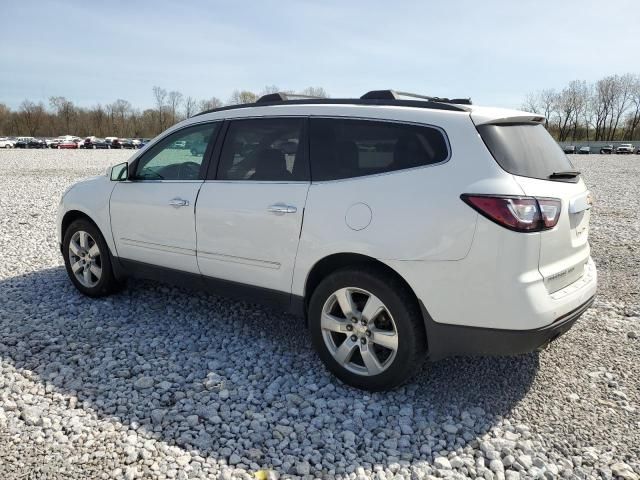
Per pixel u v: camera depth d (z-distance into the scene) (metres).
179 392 3.39
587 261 3.75
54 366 3.71
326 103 3.70
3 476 2.59
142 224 4.48
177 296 5.14
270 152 3.79
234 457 2.78
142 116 102.94
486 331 2.98
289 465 2.74
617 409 3.26
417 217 3.06
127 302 4.98
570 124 91.12
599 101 89.00
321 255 3.42
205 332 4.36
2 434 2.94
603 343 4.19
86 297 5.11
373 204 3.22
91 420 3.08
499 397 3.39
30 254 6.81
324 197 3.42
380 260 3.17
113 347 4.06
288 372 3.72
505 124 3.24
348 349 3.42
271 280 3.74
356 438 2.98
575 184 3.39
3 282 5.57
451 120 3.14
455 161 3.05
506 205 2.86
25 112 98.56
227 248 3.93
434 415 3.20
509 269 2.88
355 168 3.39
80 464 2.70
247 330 4.40
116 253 4.77
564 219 3.12
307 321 3.73
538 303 2.92
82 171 23.48
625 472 2.68
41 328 4.38
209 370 3.73
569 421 3.14
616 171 27.05
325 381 3.58
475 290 2.96
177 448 2.85
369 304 3.29
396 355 3.22
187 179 4.25
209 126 4.22
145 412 3.19
